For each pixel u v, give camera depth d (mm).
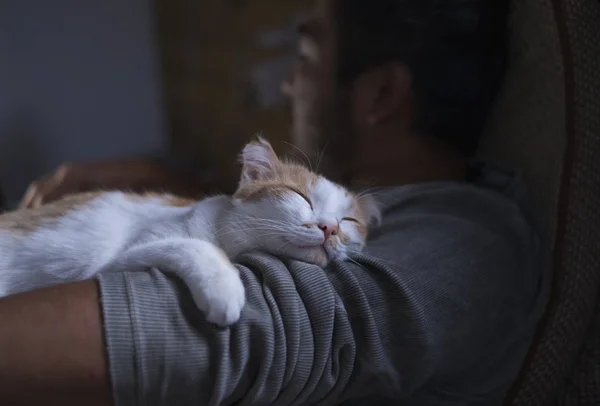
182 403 565
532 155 876
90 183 1294
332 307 623
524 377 810
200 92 2186
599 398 862
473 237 765
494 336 753
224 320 575
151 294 575
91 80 2125
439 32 847
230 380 570
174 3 2143
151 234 816
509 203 837
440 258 724
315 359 612
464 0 845
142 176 1345
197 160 2189
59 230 808
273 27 1965
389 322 662
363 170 966
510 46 894
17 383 522
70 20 2027
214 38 2115
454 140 901
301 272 641
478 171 929
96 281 576
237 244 826
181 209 889
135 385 539
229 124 2111
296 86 1052
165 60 2223
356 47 899
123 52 2152
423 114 884
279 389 597
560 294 815
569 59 810
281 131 1910
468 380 772
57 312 544
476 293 723
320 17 961
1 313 545
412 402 768
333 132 970
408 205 841
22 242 795
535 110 866
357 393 684
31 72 2012
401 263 702
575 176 810
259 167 925
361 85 918
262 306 606
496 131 934
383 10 867
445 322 688
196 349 561
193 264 618
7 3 1912
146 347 542
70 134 2141
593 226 812
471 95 874
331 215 857
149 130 2291
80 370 529
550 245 845
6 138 2029
